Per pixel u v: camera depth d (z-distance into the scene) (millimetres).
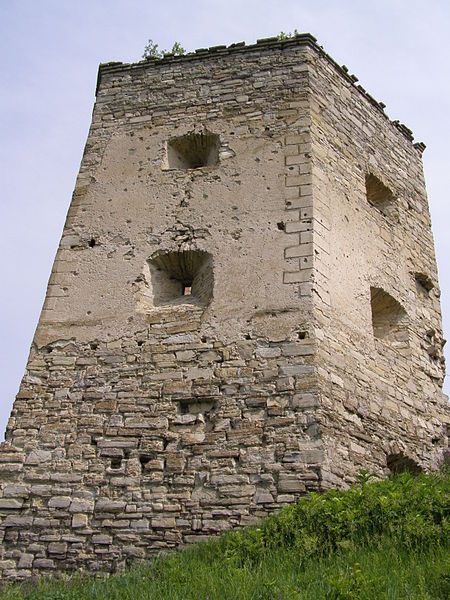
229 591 6410
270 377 9742
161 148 12609
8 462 9602
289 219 11211
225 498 8891
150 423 9711
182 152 12859
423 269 13883
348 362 10539
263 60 13266
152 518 8938
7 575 8758
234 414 9523
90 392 10164
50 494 9312
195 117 12836
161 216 11781
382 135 14438
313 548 7246
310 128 12227
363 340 11172
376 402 10781
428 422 11922
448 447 12047
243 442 9266
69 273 11461
